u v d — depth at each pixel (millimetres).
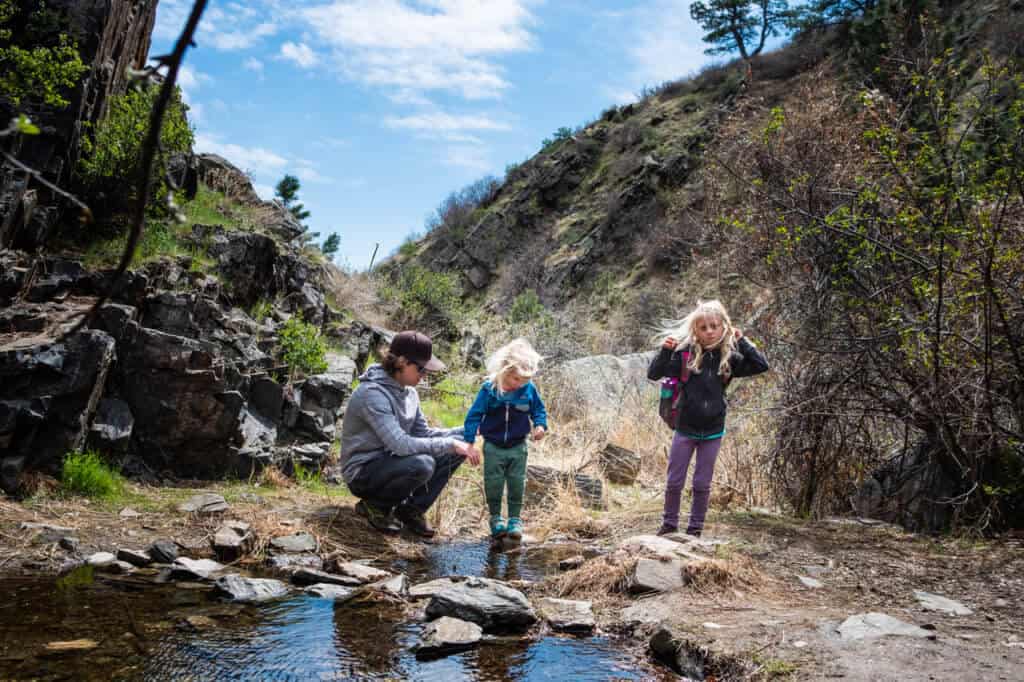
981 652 2865
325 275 11523
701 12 37000
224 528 4449
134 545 4188
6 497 4555
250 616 3271
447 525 5395
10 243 5805
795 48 31125
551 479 6480
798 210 5324
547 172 36000
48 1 6820
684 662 2916
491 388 5191
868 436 5582
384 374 5156
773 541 4723
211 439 5684
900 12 6324
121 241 6668
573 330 20031
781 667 2707
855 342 5195
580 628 3316
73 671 2576
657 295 22250
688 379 4805
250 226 9383
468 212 37656
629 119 36719
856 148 5680
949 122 4938
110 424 5336
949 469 5164
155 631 3008
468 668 2832
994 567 4133
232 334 6656
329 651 2918
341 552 4484
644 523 5598
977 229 4684
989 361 4711
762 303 6340
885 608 3473
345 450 5117
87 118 6973
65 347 4957
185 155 8023
